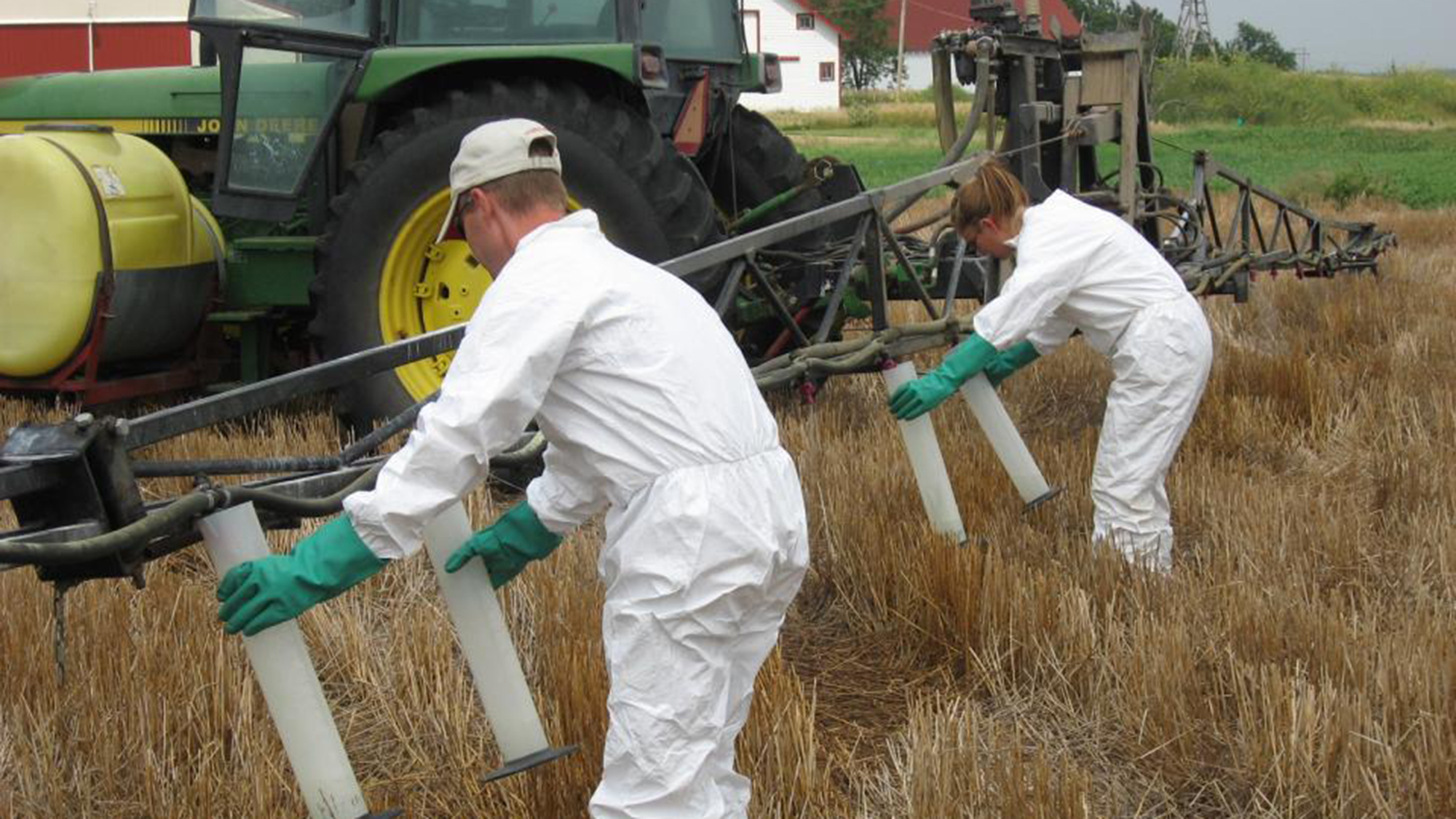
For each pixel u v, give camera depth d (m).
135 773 3.59
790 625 4.80
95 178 6.32
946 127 7.54
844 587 4.93
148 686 3.87
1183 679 3.90
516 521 2.99
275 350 7.41
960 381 4.56
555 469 2.95
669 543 2.71
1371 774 3.37
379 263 6.26
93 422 2.79
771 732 3.59
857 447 6.29
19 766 3.53
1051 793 3.37
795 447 6.29
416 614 4.44
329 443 6.38
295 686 2.83
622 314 2.72
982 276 7.06
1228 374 7.46
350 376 3.59
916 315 9.43
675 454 2.73
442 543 3.00
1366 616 4.41
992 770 3.51
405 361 3.70
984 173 4.75
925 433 4.70
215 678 3.89
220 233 7.17
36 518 2.85
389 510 2.56
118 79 7.55
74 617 4.28
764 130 7.93
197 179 7.67
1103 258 4.75
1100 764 3.75
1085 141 7.50
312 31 6.32
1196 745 3.71
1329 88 53.22
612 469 2.75
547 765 3.44
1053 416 7.34
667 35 7.47
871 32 69.25
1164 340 4.75
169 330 6.74
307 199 6.90
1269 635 4.17
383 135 6.25
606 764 2.83
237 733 3.69
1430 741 3.50
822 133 44.00
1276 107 51.50
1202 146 35.34
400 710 3.95
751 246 5.10
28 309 6.31
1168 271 4.86
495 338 2.62
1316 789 3.46
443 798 3.61
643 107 6.64
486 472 2.65
